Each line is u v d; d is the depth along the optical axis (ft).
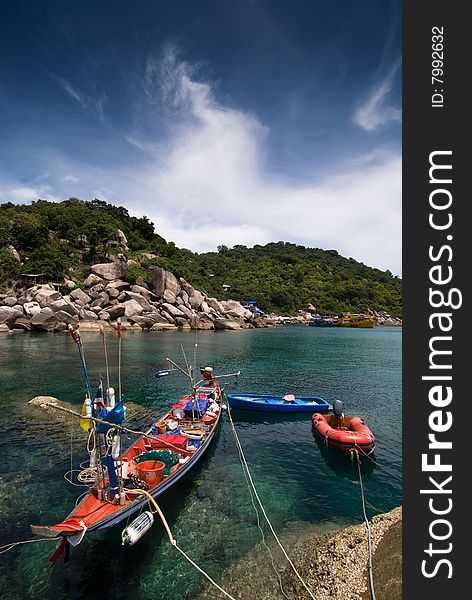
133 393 79.77
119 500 30.09
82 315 203.31
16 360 110.52
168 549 29.96
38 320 179.63
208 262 473.67
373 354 150.82
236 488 40.27
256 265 497.46
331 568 27.66
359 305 425.69
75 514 28.48
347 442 49.06
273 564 28.32
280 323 337.11
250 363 123.03
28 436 52.37
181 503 36.88
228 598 25.16
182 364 116.06
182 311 255.29
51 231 290.35
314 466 46.26
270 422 62.90
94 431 32.24
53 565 28.17
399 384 94.63
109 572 27.53
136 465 35.94
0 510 34.71
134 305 226.99
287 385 92.63
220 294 339.36
